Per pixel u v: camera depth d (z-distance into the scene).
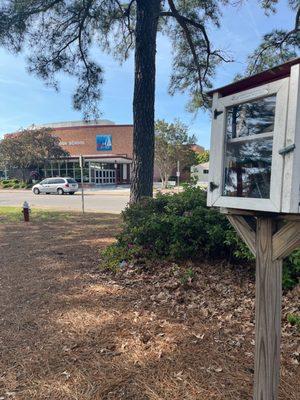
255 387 1.91
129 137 40.88
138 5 7.18
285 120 1.56
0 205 17.31
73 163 39.19
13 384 2.47
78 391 2.38
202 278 4.39
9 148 35.25
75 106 9.77
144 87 7.13
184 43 9.85
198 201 5.04
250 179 1.79
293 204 1.53
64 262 5.61
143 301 3.90
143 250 5.09
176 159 38.09
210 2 8.71
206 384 2.42
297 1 8.25
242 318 3.45
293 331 3.13
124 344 2.97
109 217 11.48
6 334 3.19
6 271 5.17
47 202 19.39
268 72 1.65
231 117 1.93
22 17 7.83
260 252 1.83
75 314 3.59
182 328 3.25
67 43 8.99
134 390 2.38
